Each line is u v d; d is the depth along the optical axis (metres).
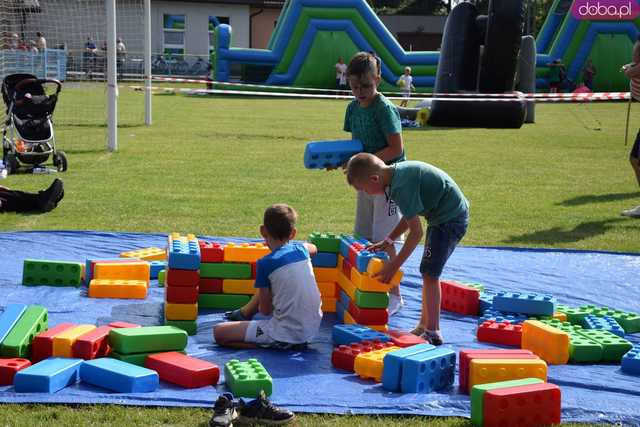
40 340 4.76
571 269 7.81
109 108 15.45
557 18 38.94
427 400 4.38
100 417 4.03
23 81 12.56
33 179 12.09
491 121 21.41
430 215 5.49
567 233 9.60
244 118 24.66
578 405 4.32
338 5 34.41
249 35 50.53
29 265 6.55
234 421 3.97
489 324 5.64
